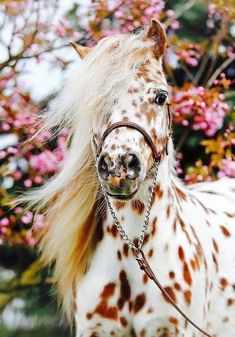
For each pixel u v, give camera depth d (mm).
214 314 6504
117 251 6031
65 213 6188
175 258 6074
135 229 5965
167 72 11531
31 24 9766
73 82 5891
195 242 6309
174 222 6164
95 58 5781
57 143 9617
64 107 5949
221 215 6902
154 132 5738
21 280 11367
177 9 11977
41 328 13727
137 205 5938
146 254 6008
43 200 6348
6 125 9438
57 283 6980
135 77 5727
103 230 6141
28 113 9344
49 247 6391
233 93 12039
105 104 5668
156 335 6031
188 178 9492
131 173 5473
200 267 6203
